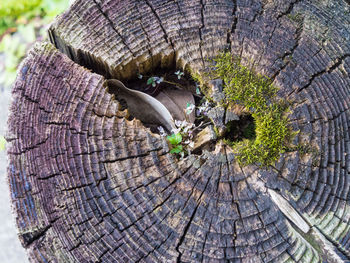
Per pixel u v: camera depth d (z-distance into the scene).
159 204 0.24
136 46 0.28
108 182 0.24
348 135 0.26
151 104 0.30
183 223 0.24
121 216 0.24
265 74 0.27
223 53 0.27
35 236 0.24
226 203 0.24
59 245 0.23
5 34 0.64
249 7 0.28
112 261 0.23
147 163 0.25
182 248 0.23
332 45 0.28
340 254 0.24
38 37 0.63
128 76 0.30
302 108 0.26
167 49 0.28
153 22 0.28
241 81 0.27
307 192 0.25
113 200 0.24
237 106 0.27
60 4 0.60
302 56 0.27
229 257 0.24
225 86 0.27
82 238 0.23
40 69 0.26
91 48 0.27
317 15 0.28
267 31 0.28
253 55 0.27
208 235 0.24
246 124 0.29
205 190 0.24
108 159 0.25
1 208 0.53
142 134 0.25
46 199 0.24
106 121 0.25
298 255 0.24
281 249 0.24
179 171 0.25
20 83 0.26
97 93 0.26
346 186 0.25
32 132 0.25
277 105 0.26
